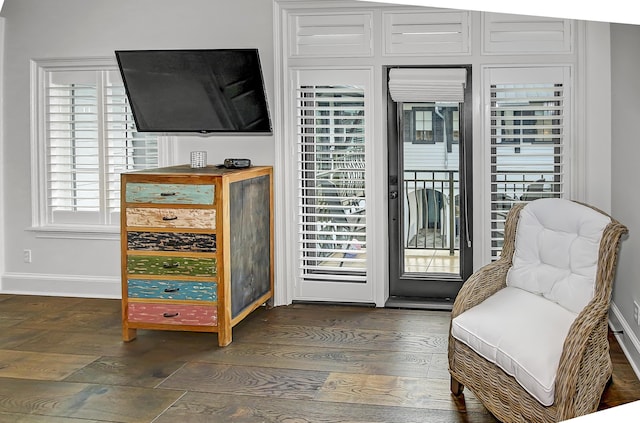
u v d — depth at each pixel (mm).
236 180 4109
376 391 3270
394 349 3906
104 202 5191
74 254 5273
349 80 4750
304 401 3156
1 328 4395
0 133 5270
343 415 2990
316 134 4781
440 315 4625
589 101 4434
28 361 3752
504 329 2824
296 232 4906
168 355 3844
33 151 5234
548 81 4551
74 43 5098
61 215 5293
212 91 4473
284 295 4938
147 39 4984
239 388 3330
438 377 3455
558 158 4617
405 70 4691
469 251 4910
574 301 2957
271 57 4793
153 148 5059
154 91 4539
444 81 4621
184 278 3994
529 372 2541
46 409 3088
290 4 4719
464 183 4883
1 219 5352
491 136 4652
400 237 5031
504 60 4578
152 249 4020
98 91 5117
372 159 4781
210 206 3920
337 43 4742
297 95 4812
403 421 2922
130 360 3762
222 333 3975
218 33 4867
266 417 2980
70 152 5254
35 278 5344
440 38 4641
